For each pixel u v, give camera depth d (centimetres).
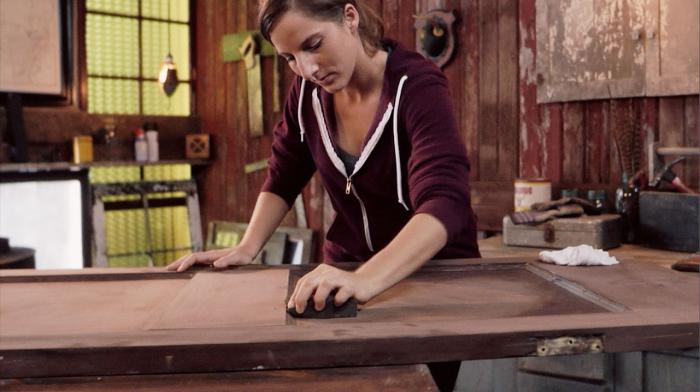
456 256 180
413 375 102
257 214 189
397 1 420
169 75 507
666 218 282
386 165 165
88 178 488
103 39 510
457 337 107
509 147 381
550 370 205
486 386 219
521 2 371
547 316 118
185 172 554
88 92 505
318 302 122
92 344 104
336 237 189
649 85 322
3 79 461
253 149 520
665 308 123
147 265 530
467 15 393
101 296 147
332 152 171
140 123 527
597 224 288
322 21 138
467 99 396
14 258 385
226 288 147
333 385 100
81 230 484
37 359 102
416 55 164
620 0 331
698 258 182
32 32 475
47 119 485
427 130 152
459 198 143
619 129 335
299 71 145
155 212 537
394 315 125
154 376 103
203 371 104
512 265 171
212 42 539
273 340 104
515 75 377
